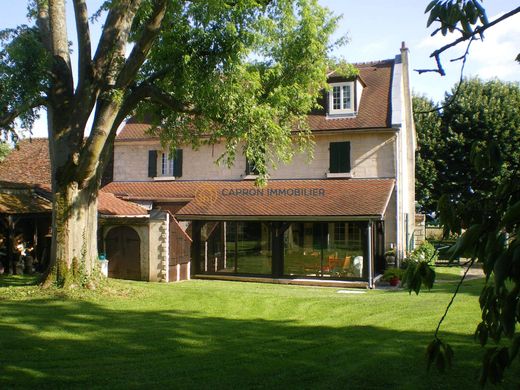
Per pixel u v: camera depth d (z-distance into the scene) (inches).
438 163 1408.7
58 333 411.8
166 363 335.9
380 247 944.3
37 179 1189.7
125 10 592.1
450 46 124.3
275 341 396.5
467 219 109.4
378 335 416.8
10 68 508.1
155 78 633.6
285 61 674.8
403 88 1123.9
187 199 1015.6
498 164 110.0
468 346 375.2
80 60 596.7
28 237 932.0
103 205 894.4
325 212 823.1
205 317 491.8
